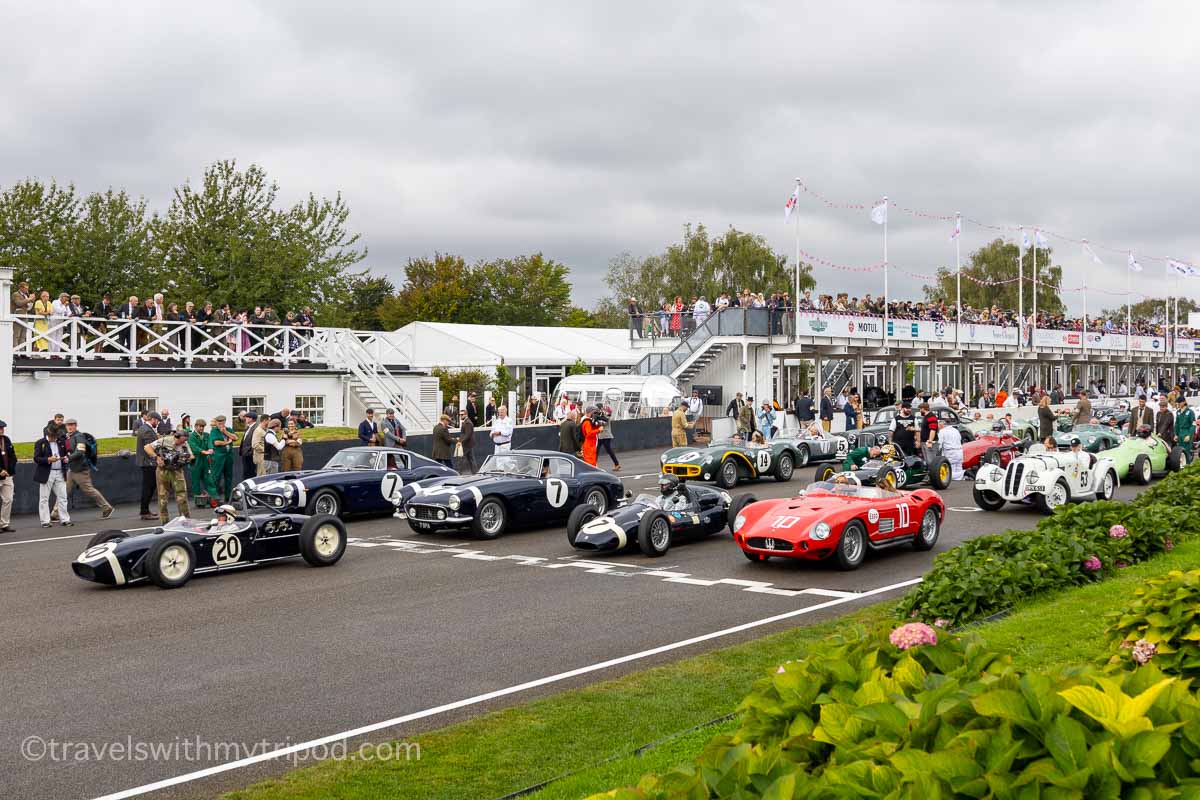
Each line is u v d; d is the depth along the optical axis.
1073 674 3.67
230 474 21.91
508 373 42.34
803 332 39.03
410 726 7.52
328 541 14.73
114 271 47.00
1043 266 91.19
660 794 3.29
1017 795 2.90
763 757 3.30
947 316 46.44
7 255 45.34
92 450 19.86
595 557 15.37
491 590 12.79
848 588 12.67
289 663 9.35
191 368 28.61
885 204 41.12
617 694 7.99
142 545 12.95
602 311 96.38
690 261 77.62
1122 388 60.91
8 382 24.28
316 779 6.40
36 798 6.28
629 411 38.47
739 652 9.26
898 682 3.96
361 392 32.69
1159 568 10.99
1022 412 41.31
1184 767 3.07
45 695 8.42
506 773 6.41
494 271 84.50
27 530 18.81
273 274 46.06
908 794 2.89
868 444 28.05
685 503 16.17
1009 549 11.20
